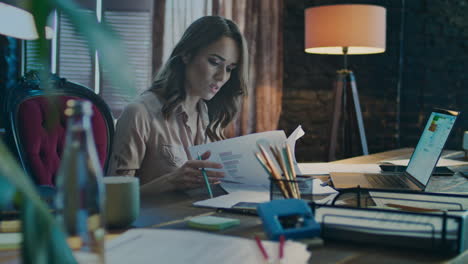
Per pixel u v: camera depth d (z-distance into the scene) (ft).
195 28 5.89
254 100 11.30
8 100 4.96
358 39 9.38
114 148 5.19
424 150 4.13
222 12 10.98
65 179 1.50
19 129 4.89
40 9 0.81
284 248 2.01
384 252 2.23
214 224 2.61
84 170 1.51
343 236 2.36
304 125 11.93
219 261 1.89
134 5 10.93
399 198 3.17
